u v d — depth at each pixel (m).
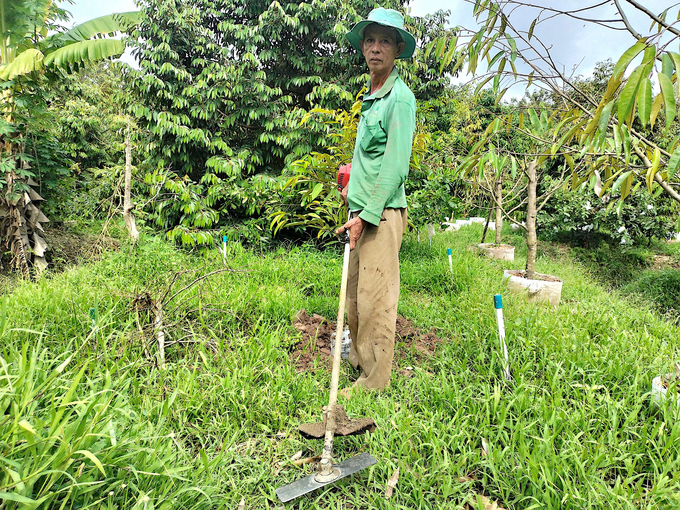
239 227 6.63
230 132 7.58
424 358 2.97
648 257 9.26
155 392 2.16
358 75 7.50
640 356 2.59
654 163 1.96
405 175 2.33
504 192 7.86
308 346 3.10
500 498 1.69
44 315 2.83
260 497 1.70
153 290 3.38
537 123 2.64
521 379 2.32
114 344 2.34
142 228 6.02
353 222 2.32
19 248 4.87
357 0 7.51
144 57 6.73
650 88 1.51
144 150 6.98
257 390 2.32
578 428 1.94
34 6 5.29
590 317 3.36
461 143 7.89
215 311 3.29
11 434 1.27
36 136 5.54
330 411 1.82
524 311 3.49
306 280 4.75
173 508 1.42
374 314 2.45
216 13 7.29
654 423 2.02
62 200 6.37
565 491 1.56
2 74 4.95
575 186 2.80
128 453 1.46
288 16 6.87
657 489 1.51
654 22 1.85
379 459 1.85
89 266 4.40
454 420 2.04
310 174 5.42
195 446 1.99
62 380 1.71
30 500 1.10
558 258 8.77
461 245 8.52
